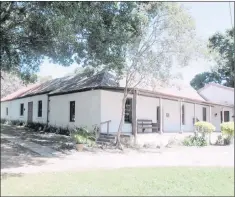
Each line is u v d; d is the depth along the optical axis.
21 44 13.93
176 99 20.77
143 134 17.23
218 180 8.38
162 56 14.95
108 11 12.64
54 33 11.46
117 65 13.66
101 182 7.75
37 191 6.67
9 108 35.31
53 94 22.88
